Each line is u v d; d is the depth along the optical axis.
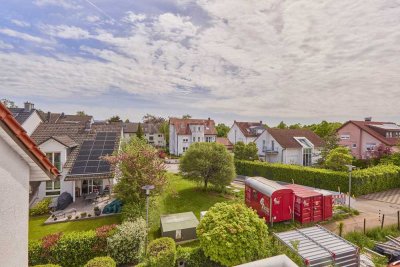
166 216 13.90
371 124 36.50
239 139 50.66
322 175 22.36
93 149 20.66
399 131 34.66
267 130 37.47
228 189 22.67
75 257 9.65
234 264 8.17
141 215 12.65
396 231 13.18
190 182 24.80
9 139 3.21
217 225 8.75
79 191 18.83
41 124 24.16
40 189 17.52
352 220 14.71
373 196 19.97
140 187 13.65
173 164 40.84
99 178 17.64
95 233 10.17
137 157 14.59
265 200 14.37
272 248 8.82
